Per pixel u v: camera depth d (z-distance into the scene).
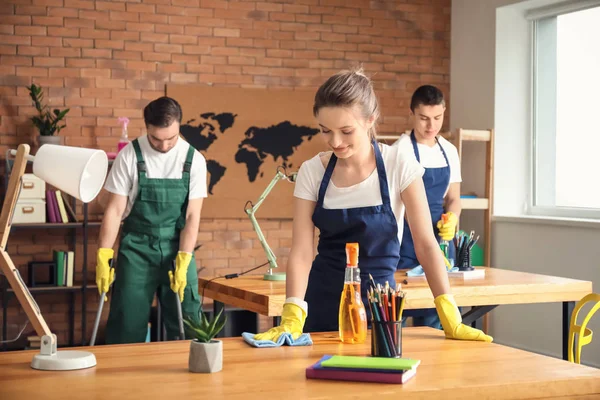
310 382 1.96
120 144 6.59
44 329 2.18
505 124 7.18
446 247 4.49
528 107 7.17
